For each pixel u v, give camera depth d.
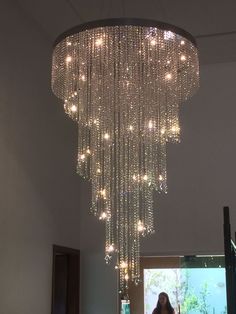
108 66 4.56
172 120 4.77
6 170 5.08
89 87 4.75
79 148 5.37
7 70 5.26
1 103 5.08
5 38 5.27
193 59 4.48
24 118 5.59
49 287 5.96
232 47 6.87
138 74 4.60
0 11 5.19
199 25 6.29
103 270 7.10
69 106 4.93
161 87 4.64
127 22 3.98
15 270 5.12
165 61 4.44
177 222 7.03
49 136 6.28
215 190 7.00
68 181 6.89
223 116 7.24
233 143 7.11
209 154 7.16
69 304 6.96
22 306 5.21
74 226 7.03
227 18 6.12
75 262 7.08
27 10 5.87
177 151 7.28
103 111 4.76
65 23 6.21
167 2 5.77
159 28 4.06
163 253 6.98
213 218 6.92
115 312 6.92
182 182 7.15
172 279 7.07
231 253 3.39
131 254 6.14
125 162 5.16
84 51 4.45
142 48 4.34
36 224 5.73
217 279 6.91
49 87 6.39
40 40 6.21
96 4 5.82
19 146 5.41
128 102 4.69
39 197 5.86
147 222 6.03
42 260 5.83
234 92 7.29
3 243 4.92
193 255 6.94
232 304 3.27
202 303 6.90
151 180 5.16
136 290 7.14
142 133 4.89
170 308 6.86
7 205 5.05
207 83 7.41
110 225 6.16
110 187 5.45
